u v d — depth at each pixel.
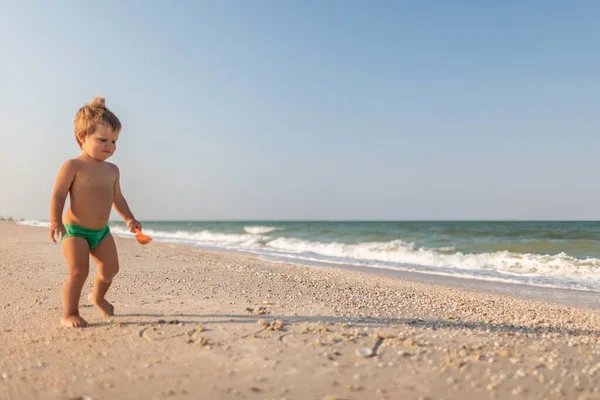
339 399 2.28
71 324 3.77
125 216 4.29
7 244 14.74
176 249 15.93
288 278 8.23
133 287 6.11
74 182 3.82
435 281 10.16
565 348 3.34
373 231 37.19
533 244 20.09
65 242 3.84
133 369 2.70
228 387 2.42
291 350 3.08
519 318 5.28
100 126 3.84
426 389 2.43
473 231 33.19
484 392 2.40
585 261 13.25
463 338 3.53
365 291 7.24
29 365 2.80
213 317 4.13
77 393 2.34
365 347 3.17
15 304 4.91
